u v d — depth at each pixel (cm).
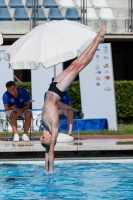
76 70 1446
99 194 1278
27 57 1919
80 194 1279
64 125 2670
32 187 1374
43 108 1443
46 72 2697
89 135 2522
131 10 3797
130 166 1700
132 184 1409
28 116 2116
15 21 3725
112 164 1741
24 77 4228
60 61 1884
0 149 1797
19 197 1251
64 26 1995
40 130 2664
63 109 2203
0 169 1662
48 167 1508
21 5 4116
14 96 2134
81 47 1906
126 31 3800
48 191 1322
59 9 4000
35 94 2694
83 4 3803
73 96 3244
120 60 4338
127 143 1923
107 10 4022
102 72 2744
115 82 3288
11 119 2114
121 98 3281
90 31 1986
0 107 2666
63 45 1911
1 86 2653
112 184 1409
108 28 3772
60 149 1802
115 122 2752
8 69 2650
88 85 2747
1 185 1407
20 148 1802
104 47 2733
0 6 4091
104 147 1811
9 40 3822
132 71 4331
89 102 2752
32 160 1797
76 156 1814
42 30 1989
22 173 1585
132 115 3288
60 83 1438
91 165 1722
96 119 2733
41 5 4109
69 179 1481
